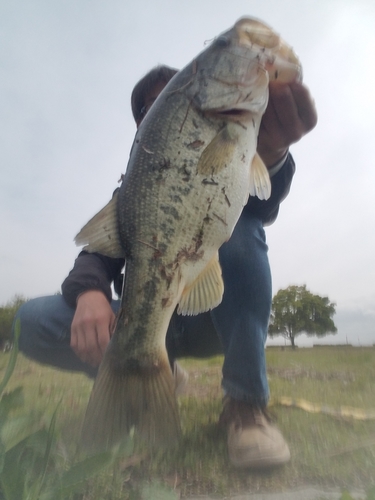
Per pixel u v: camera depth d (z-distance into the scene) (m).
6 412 0.41
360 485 0.48
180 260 0.58
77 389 1.01
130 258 0.59
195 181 0.58
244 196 0.62
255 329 0.68
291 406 0.86
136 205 0.59
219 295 0.61
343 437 0.63
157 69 0.97
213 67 0.61
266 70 0.62
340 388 1.11
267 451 0.52
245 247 0.70
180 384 1.01
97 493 0.42
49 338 0.84
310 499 0.44
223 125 0.61
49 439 0.38
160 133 0.60
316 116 0.66
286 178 0.78
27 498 0.32
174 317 0.89
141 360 0.56
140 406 0.53
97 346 0.64
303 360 2.02
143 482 0.45
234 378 0.66
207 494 0.46
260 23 0.66
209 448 0.60
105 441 0.49
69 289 0.69
